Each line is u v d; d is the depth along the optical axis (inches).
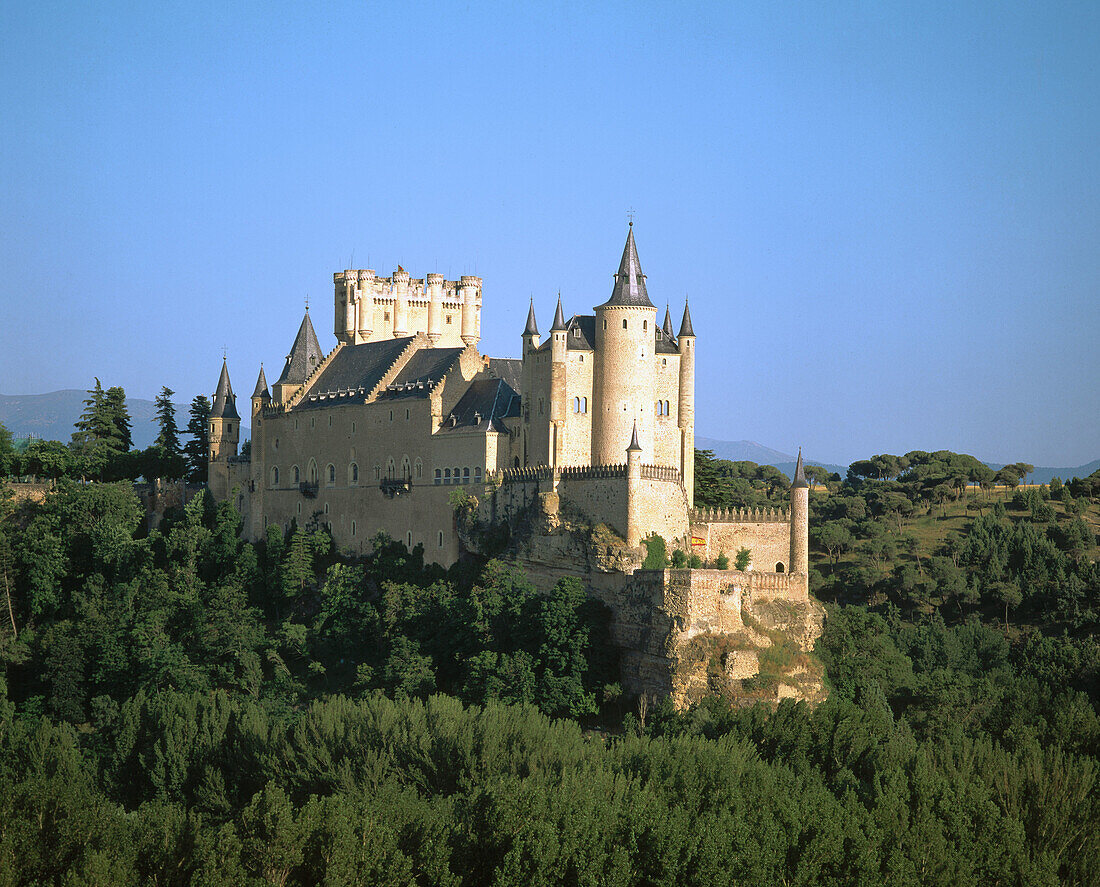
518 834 3941.9
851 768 4968.0
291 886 3944.4
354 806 4136.3
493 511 6628.9
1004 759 4854.8
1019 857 4200.3
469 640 6087.6
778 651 5708.7
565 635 5821.9
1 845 3961.6
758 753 4931.1
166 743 5206.7
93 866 3804.1
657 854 3959.2
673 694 5536.4
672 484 6225.4
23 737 5398.6
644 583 5777.6
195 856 3993.6
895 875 3988.7
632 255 6451.8
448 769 4670.3
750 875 3909.9
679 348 6683.1
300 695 6358.3
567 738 4884.4
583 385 6437.0
